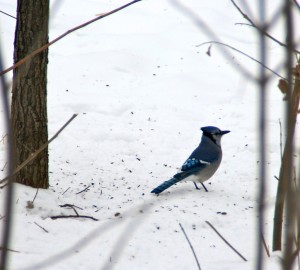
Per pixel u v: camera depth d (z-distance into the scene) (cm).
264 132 247
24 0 916
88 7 2136
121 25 2025
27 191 965
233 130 1420
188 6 2219
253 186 1162
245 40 1967
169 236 896
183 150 1330
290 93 263
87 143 1303
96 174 1159
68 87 1560
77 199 1022
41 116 976
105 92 1553
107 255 798
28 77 947
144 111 1477
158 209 1005
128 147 1311
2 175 1031
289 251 269
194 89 1616
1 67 241
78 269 743
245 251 845
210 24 2053
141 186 1128
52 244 813
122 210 994
